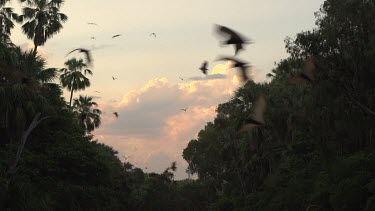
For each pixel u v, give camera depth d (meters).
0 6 37.69
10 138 28.17
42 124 31.73
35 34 40.84
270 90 43.88
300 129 37.06
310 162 36.41
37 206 24.53
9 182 24.48
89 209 34.09
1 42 29.56
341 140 29.16
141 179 95.62
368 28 24.44
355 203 22.70
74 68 52.12
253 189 54.00
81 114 52.50
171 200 98.12
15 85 25.86
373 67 23.95
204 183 88.75
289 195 33.19
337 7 25.20
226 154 61.56
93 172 34.31
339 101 26.36
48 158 30.94
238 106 48.41
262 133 45.06
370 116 26.12
